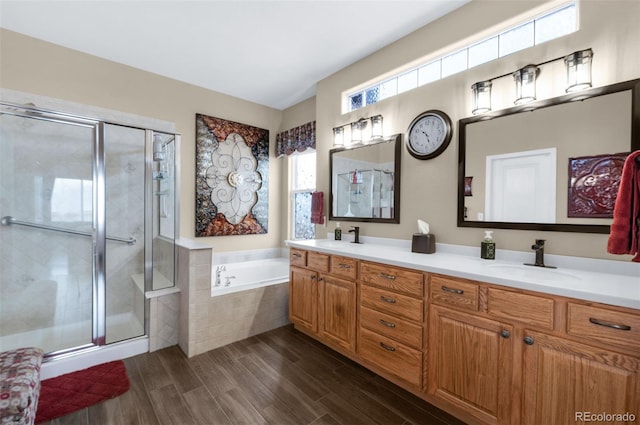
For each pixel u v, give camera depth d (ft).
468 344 4.75
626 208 3.51
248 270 11.50
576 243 5.02
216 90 11.41
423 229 6.91
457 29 6.68
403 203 7.81
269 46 8.27
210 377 6.36
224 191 11.73
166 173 8.51
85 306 8.43
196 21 7.15
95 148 7.64
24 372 4.12
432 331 5.25
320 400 5.62
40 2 6.44
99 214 7.44
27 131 7.77
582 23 4.99
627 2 4.58
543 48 5.43
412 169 7.59
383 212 8.24
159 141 8.67
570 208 5.06
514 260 5.70
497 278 4.34
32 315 7.88
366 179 8.71
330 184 9.93
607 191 4.69
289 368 6.77
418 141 7.38
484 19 6.23
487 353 4.52
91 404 5.41
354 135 9.06
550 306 3.89
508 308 4.29
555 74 5.29
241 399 5.62
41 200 7.98
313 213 10.27
